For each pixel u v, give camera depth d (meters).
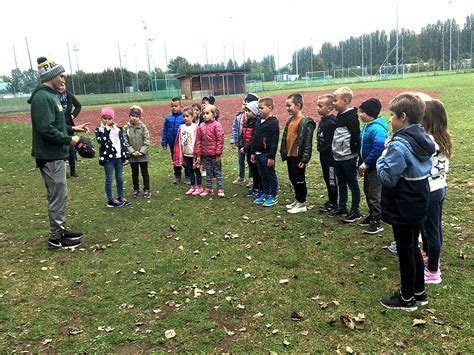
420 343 3.23
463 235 5.18
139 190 8.58
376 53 93.81
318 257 4.88
